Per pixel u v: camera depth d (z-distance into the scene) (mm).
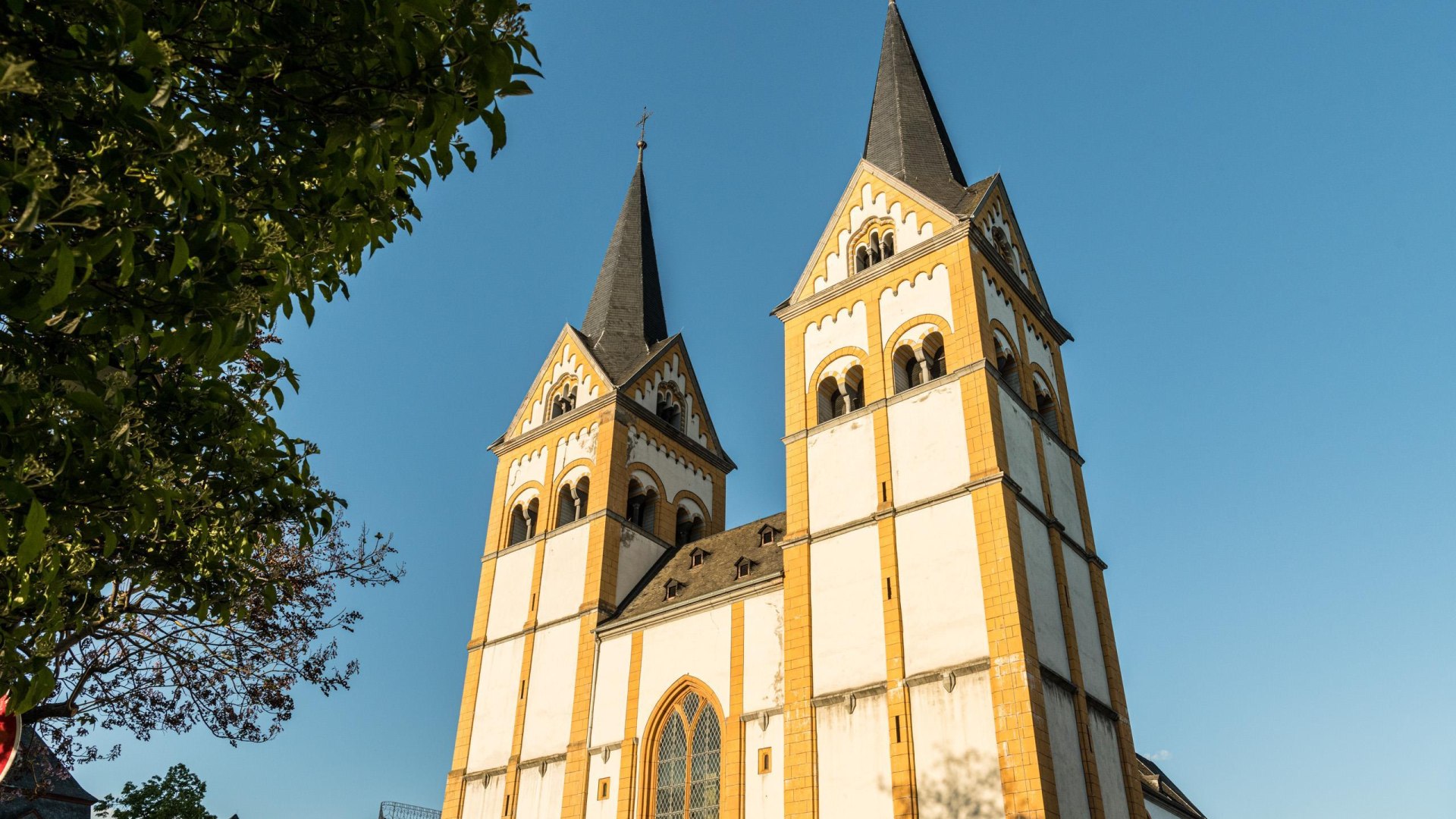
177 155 9594
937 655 33594
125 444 11172
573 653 45875
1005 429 37438
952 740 31906
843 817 33125
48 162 8203
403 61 9992
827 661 36406
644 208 68562
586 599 46969
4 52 8180
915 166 48406
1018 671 31422
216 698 23953
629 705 42094
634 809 39281
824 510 39938
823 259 46781
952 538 35344
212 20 9914
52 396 9867
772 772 36062
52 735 23609
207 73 10555
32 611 13422
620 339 58625
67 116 8969
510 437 57312
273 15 10164
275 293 10742
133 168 9547
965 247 40656
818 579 38438
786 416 43688
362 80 10547
